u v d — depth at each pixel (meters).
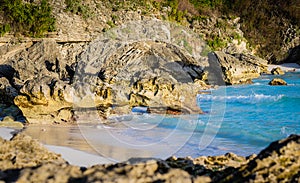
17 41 31.19
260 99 22.08
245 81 31.81
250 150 11.45
